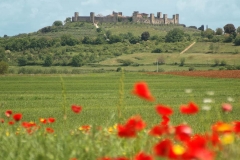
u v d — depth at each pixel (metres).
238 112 92.31
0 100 138.62
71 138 21.08
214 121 65.56
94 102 133.38
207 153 12.29
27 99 144.12
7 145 20.30
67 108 109.25
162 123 19.36
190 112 16.34
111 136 20.25
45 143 20.00
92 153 18.12
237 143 19.31
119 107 21.80
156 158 14.41
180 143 20.56
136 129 16.17
